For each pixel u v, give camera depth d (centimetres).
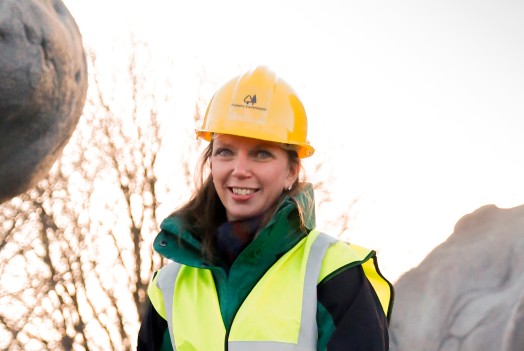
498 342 999
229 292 287
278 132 286
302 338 273
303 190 292
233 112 288
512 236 1107
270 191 289
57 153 180
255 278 285
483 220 1162
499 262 1085
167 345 305
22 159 173
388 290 291
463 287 1089
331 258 280
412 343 1071
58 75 169
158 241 297
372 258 289
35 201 2006
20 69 162
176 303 298
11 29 160
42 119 171
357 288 278
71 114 177
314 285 276
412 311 1098
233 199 288
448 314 1064
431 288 1101
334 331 272
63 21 175
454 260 1111
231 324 281
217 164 290
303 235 290
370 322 272
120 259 2072
